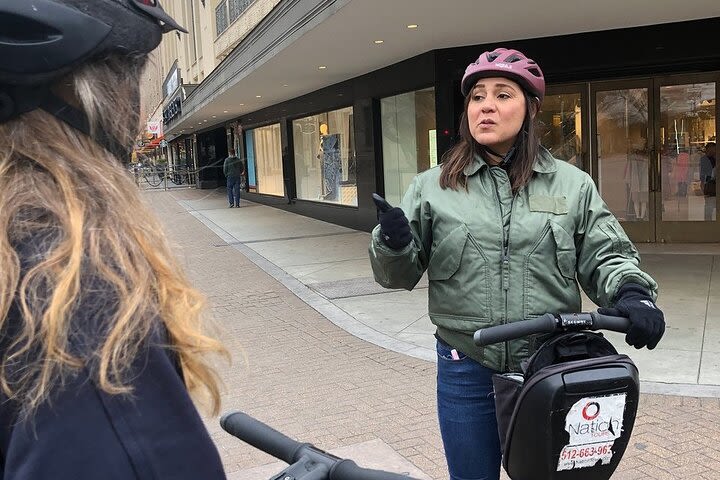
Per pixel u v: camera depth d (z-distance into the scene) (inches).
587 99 383.2
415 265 80.2
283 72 439.8
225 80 542.3
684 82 366.0
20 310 25.7
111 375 26.0
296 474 42.7
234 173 781.9
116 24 30.0
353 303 275.9
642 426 144.6
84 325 26.0
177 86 1007.6
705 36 321.1
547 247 76.9
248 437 49.9
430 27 302.0
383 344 216.1
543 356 63.9
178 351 29.8
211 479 28.4
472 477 82.1
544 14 286.2
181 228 574.9
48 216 27.6
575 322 63.7
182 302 30.1
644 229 385.1
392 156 450.3
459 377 81.0
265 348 216.4
